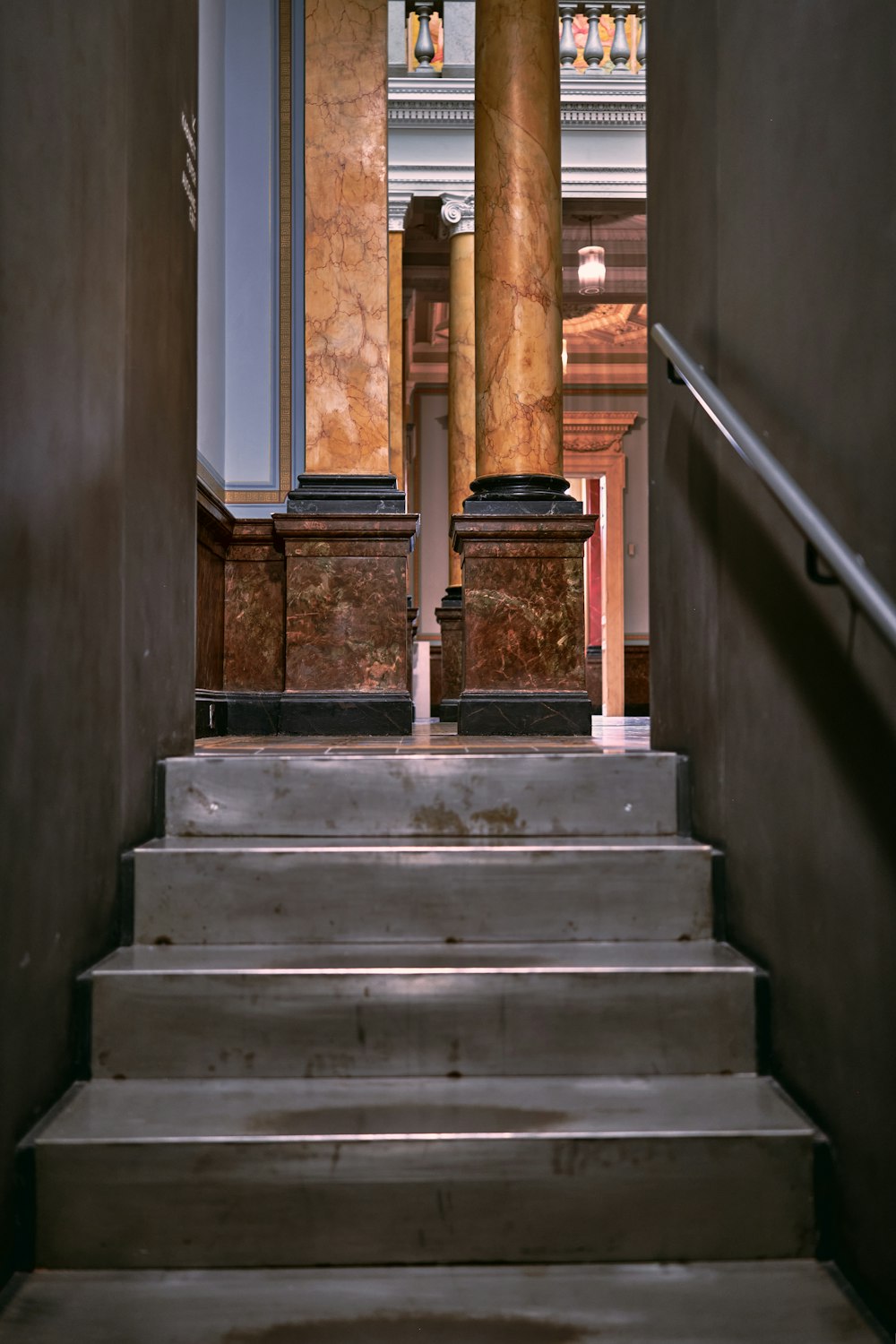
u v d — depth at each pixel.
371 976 1.97
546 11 5.05
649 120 2.79
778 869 1.91
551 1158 1.69
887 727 1.44
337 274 5.16
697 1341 1.46
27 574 1.65
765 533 1.94
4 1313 1.53
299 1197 1.68
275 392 5.50
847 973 1.60
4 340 1.55
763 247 1.92
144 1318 1.52
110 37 2.11
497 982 1.98
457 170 8.62
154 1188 1.67
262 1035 1.96
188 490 2.81
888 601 1.32
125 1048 1.95
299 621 5.03
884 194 1.44
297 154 5.51
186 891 2.22
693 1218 1.69
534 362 5.01
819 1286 1.60
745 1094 1.87
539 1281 1.63
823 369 1.65
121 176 2.18
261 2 5.53
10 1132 1.61
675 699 2.60
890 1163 1.45
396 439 8.53
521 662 4.89
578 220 10.36
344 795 2.50
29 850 1.67
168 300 2.60
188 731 2.82
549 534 4.88
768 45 1.89
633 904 2.24
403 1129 1.72
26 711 1.65
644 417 14.88
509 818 2.49
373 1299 1.58
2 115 1.55
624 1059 1.97
